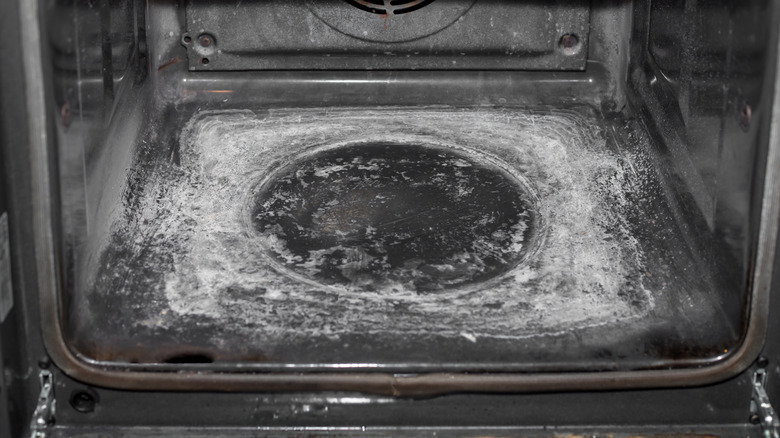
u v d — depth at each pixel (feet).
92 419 4.20
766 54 3.78
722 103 4.50
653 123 6.13
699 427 4.23
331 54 6.91
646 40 6.37
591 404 4.18
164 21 6.79
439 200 5.79
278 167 6.13
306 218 5.58
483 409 4.18
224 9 6.77
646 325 4.52
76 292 4.40
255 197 5.79
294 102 6.93
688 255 5.05
